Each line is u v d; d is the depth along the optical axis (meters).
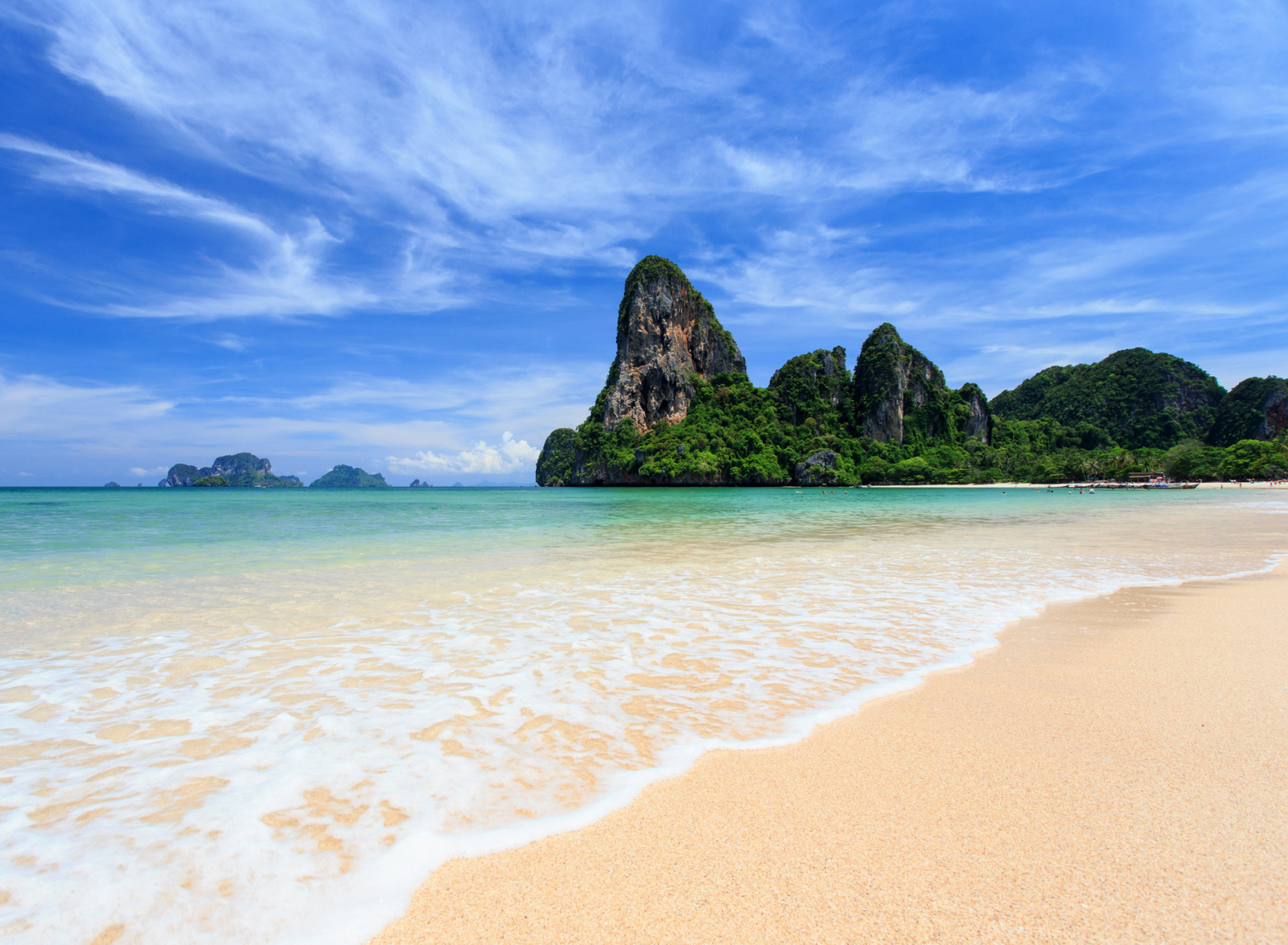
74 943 1.91
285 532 16.30
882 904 2.13
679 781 2.96
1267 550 12.37
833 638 5.57
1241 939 1.95
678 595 7.54
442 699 4.01
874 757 3.21
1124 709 3.85
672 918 2.08
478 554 11.47
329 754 3.18
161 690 4.14
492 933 2.01
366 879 2.24
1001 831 2.54
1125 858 2.35
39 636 5.54
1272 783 2.90
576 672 4.57
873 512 28.41
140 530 16.64
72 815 2.57
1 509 27.72
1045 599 7.36
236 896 2.14
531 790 2.87
